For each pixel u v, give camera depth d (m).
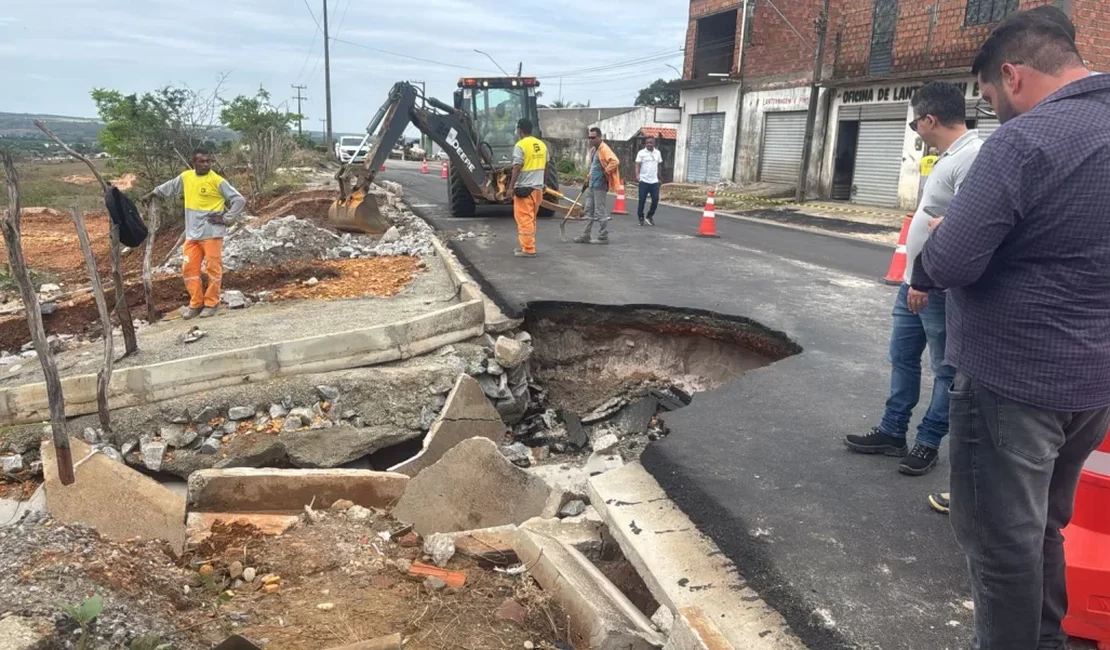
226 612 3.11
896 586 3.04
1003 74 2.30
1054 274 2.09
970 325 2.28
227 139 23.69
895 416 4.20
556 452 6.89
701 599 3.08
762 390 5.46
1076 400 2.14
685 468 4.08
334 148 43.75
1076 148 2.01
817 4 22.83
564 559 3.55
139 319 8.05
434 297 8.55
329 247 10.94
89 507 4.23
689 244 12.77
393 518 4.29
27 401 5.70
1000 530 2.23
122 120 16.27
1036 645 2.34
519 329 7.57
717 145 28.72
